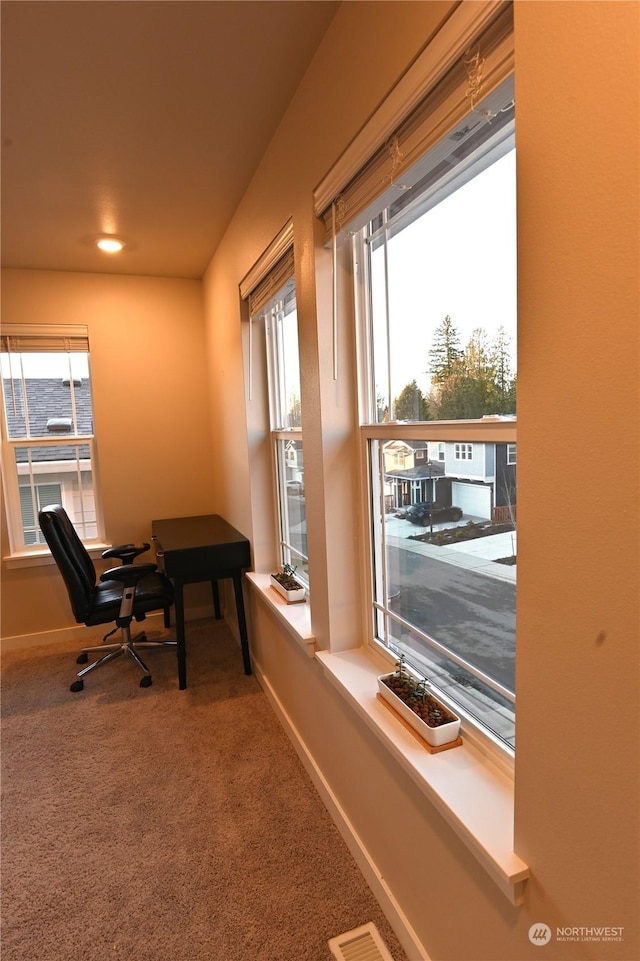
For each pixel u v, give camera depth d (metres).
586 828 0.72
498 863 0.86
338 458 1.65
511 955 0.94
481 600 1.15
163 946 1.40
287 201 1.80
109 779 2.09
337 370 1.63
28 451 3.49
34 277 3.32
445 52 0.93
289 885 1.57
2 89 1.58
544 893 0.81
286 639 2.29
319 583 1.77
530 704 0.81
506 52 0.82
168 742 2.32
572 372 0.69
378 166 1.23
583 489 0.68
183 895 1.55
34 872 1.65
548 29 0.68
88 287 3.44
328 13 1.35
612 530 0.64
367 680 1.53
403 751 1.18
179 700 2.69
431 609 1.36
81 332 3.45
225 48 1.46
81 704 2.68
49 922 1.48
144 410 3.63
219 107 1.73
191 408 3.74
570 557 0.71
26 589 3.47
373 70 1.18
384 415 1.53
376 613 1.68
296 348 2.26
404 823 1.33
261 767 2.13
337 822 1.79
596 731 0.69
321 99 1.47
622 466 0.62
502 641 1.09
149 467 3.68
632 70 0.58
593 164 0.63
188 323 3.68
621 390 0.62
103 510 3.61
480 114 0.92
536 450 0.76
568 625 0.72
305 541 2.30
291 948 1.38
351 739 1.62
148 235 2.80
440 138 0.99
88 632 3.61
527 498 0.78
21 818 1.89
